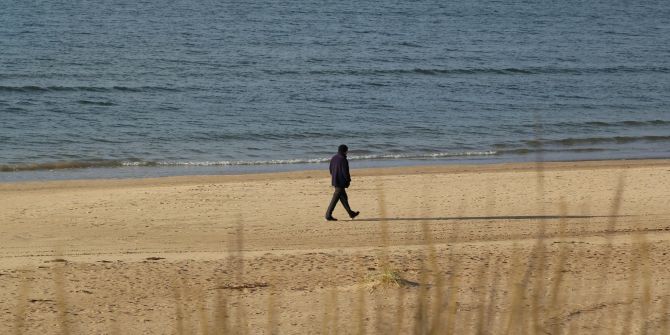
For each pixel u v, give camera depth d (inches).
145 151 4013.3
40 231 2287.2
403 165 3831.2
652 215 2497.5
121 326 1197.7
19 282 1493.6
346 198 2422.5
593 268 1523.1
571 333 700.7
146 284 1493.6
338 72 7032.5
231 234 2265.0
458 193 2866.6
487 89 6520.7
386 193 2851.9
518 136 4680.1
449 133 4741.6
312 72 6993.1
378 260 1673.2
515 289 625.9
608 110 5748.0
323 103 5669.3
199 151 4072.3
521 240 2014.0
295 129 4734.3
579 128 5002.5
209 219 2453.2
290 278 1536.7
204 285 1481.3
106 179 3275.1
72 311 1284.4
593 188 2960.1
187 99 5644.7
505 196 2812.5
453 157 4069.9
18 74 6333.7
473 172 3425.2
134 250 2027.6
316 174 3376.0
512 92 6427.2
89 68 6742.1
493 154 4153.5
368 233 2261.3
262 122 4921.3
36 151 3929.6
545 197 2795.3
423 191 2893.7
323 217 2481.5
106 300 1365.7
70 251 2006.6
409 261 1637.6
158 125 4724.4
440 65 7603.4
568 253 1676.9
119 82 6161.4
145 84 6127.0
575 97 6274.6
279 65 7283.5
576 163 3789.4
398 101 5851.4
